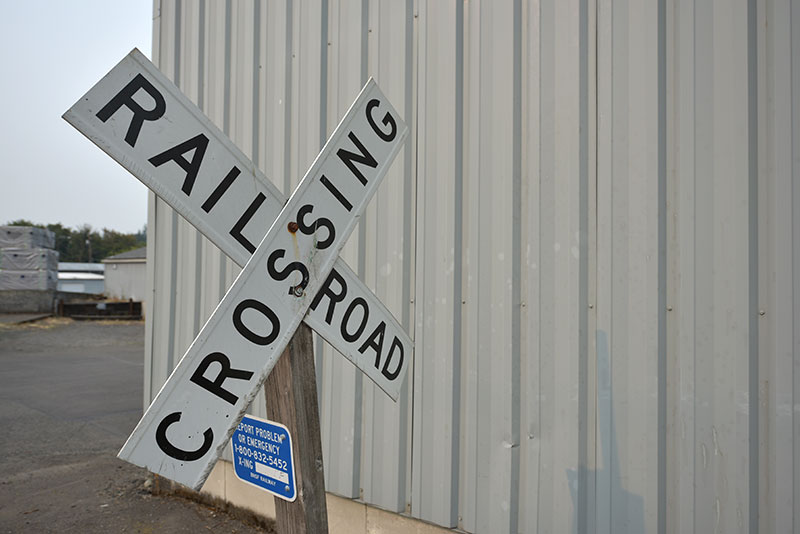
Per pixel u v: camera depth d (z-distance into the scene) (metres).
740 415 2.12
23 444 5.88
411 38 3.10
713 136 2.19
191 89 4.30
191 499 4.31
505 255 2.72
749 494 2.10
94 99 1.08
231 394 1.22
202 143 1.25
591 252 2.48
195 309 4.21
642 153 2.34
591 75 2.48
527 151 2.67
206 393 1.18
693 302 2.22
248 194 1.34
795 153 2.02
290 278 1.35
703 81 2.21
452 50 2.91
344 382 3.37
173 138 1.20
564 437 2.54
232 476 4.04
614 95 2.42
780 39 2.05
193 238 4.25
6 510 4.13
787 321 2.03
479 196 2.81
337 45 3.45
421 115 3.04
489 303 2.78
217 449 1.19
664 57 2.30
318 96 3.49
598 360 2.45
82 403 7.91
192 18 4.31
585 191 2.49
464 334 2.89
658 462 2.29
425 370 3.01
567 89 2.54
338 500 3.40
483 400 2.80
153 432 1.10
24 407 7.64
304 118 3.57
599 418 2.44
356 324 1.57
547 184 2.60
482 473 2.80
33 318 21.08
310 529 1.47
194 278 4.22
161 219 4.50
